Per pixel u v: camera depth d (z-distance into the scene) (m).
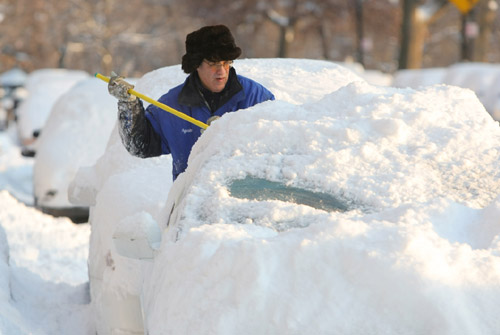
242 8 120.81
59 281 17.78
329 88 14.98
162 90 15.48
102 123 26.52
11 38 145.38
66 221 23.38
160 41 156.00
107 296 10.62
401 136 9.12
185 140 11.45
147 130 11.28
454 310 6.42
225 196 8.36
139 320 10.29
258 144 9.21
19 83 72.69
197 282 7.00
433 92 10.02
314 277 6.67
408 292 6.50
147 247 8.26
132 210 11.94
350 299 6.54
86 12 148.12
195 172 9.33
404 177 8.47
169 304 7.13
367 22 124.19
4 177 37.12
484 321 6.43
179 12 149.12
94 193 14.64
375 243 6.83
